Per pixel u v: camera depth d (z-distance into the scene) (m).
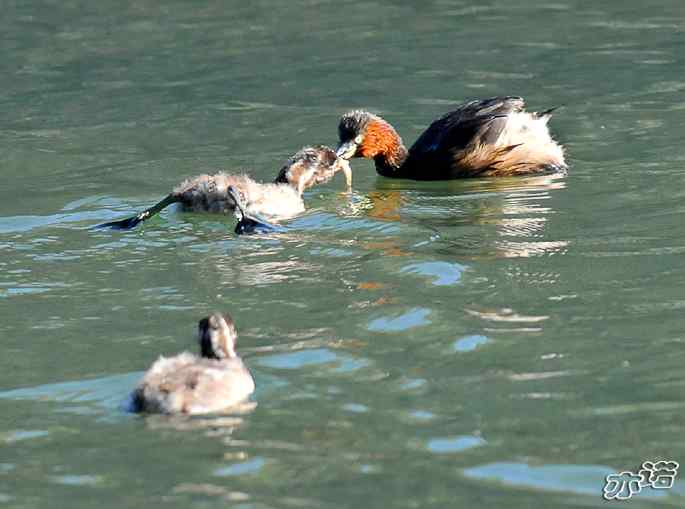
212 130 22.81
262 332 12.99
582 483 9.71
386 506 9.36
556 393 11.29
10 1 33.53
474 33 29.36
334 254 15.54
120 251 15.91
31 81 26.69
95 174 20.19
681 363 11.86
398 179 20.22
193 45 29.16
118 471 9.98
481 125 19.98
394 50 28.09
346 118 20.36
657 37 28.11
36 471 10.02
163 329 13.25
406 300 13.75
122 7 32.84
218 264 15.29
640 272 14.49
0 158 21.36
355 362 12.12
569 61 26.50
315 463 10.03
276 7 32.66
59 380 11.95
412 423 10.74
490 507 9.35
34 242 16.41
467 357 12.16
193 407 11.02
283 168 18.66
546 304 13.54
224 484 9.72
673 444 10.29
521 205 17.80
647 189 18.12
